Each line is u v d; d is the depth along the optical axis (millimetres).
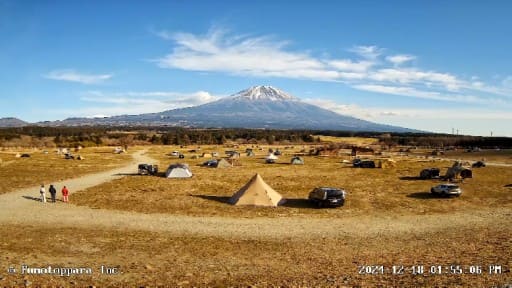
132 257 22922
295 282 18469
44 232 29016
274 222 33281
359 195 47031
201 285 18141
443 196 45812
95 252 23891
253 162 102938
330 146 149500
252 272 20203
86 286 17875
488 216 36031
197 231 29828
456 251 24453
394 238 28109
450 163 96375
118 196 45938
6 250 23875
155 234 28750
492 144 183000
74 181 61000
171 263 21781
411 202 42750
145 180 62531
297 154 137375
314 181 61219
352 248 25328
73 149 161125
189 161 106500
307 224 32562
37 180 61625
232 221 33531
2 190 50531
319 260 22516
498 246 25547
